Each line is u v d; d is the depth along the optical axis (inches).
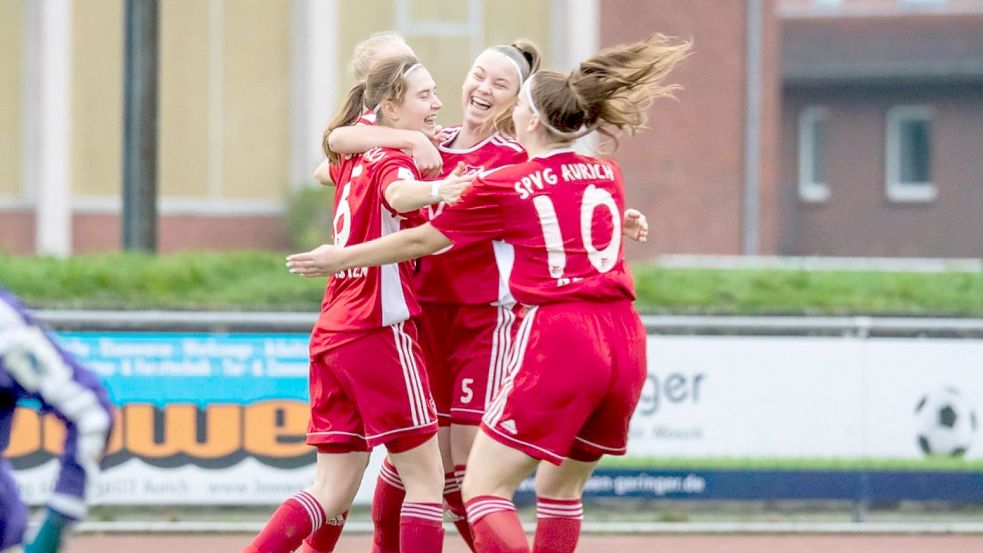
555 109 746.2
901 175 5137.8
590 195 751.7
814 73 5098.4
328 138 814.5
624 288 749.3
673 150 3720.5
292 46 3405.5
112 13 3344.0
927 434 1190.9
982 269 1700.3
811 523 1182.3
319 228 3270.2
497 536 730.8
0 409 502.6
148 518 1127.6
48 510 486.3
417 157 785.6
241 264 1481.3
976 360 1190.9
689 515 1193.4
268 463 1134.4
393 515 876.6
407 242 743.1
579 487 798.5
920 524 1184.8
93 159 3341.5
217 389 1128.8
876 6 5428.2
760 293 1489.9
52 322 1107.3
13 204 3297.2
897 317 1202.6
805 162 5206.7
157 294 1378.0
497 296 834.8
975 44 5022.1
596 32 3612.2
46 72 3250.5
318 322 805.2
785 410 1179.9
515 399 737.0
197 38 3380.9
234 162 3405.5
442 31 3447.3
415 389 790.5
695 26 3698.3
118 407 1118.4
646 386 1167.6
